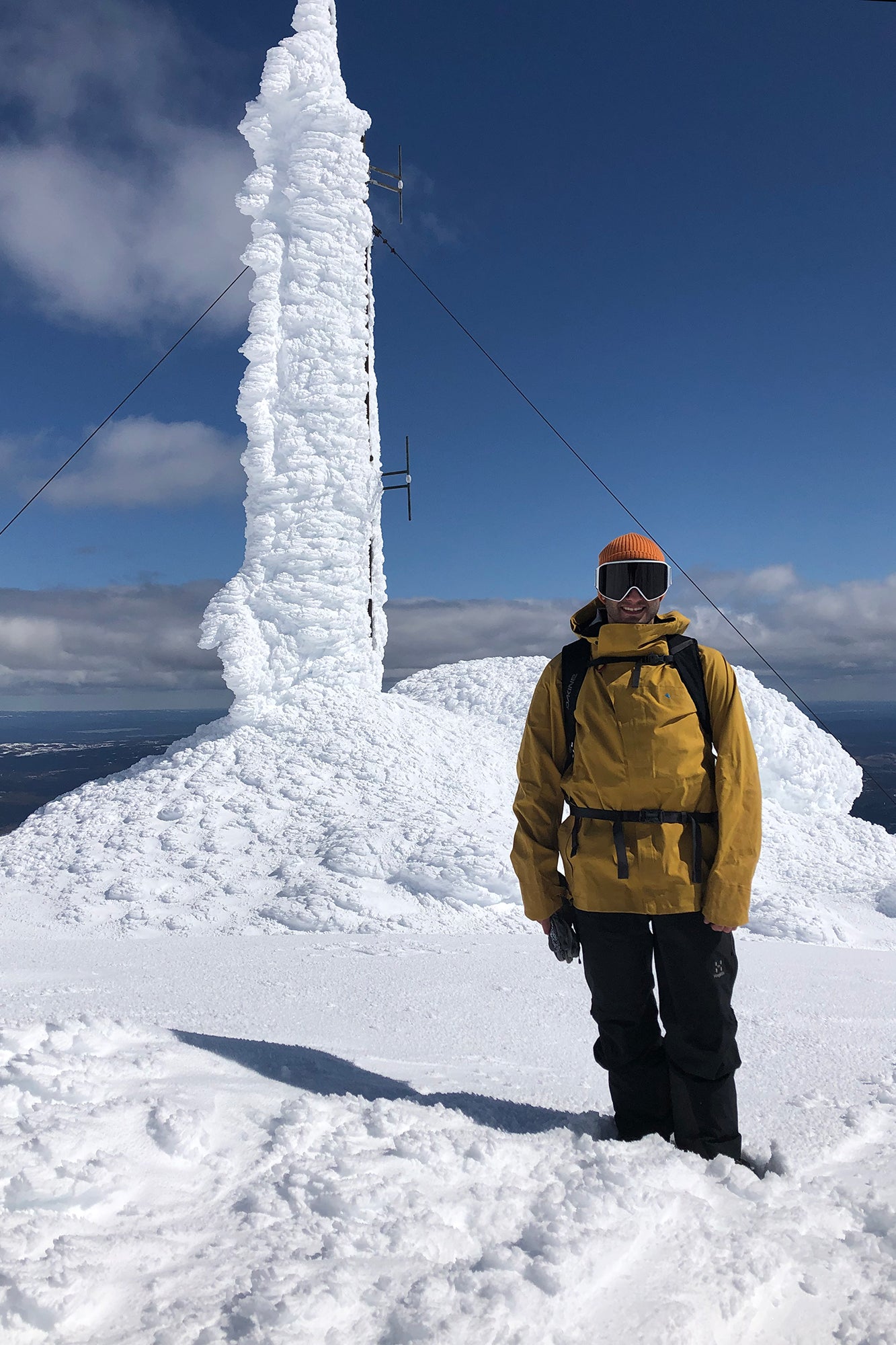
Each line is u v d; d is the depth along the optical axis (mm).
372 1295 1473
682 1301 1562
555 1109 2754
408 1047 3576
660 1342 1452
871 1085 3051
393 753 11609
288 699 12484
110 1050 2582
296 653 12609
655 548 2490
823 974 5680
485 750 13250
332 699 12594
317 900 8562
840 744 14586
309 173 12758
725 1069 2348
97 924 8461
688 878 2279
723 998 2332
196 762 11383
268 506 12562
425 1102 2572
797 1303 1650
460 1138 2117
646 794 2307
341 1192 1783
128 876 9297
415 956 6250
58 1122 1964
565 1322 1494
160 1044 2693
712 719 2385
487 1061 3424
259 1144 2049
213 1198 1818
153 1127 1993
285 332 12719
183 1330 1350
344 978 5168
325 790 10781
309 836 9883
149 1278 1508
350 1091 2574
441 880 8898
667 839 2293
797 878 10656
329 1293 1439
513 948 6816
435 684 16094
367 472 13188
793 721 14469
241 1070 2580
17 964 6023
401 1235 1647
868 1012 4367
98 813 10625
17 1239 1547
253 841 9953
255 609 12422
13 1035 2559
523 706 14750
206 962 5949
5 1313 1370
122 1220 1701
